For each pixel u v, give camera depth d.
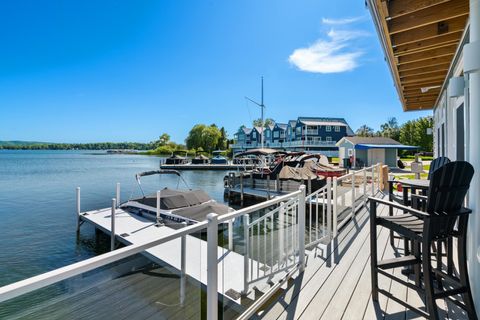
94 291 1.12
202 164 30.97
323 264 2.70
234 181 12.41
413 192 3.24
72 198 12.56
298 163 12.16
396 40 3.07
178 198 7.18
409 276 2.40
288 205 2.48
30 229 7.65
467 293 1.70
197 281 1.64
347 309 1.94
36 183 17.66
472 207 1.94
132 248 1.22
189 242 1.68
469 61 1.82
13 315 0.91
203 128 50.28
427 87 5.32
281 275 2.34
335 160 30.61
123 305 1.22
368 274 2.46
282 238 2.40
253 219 3.00
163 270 1.43
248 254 2.26
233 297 2.24
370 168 5.96
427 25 2.90
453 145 4.38
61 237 7.04
